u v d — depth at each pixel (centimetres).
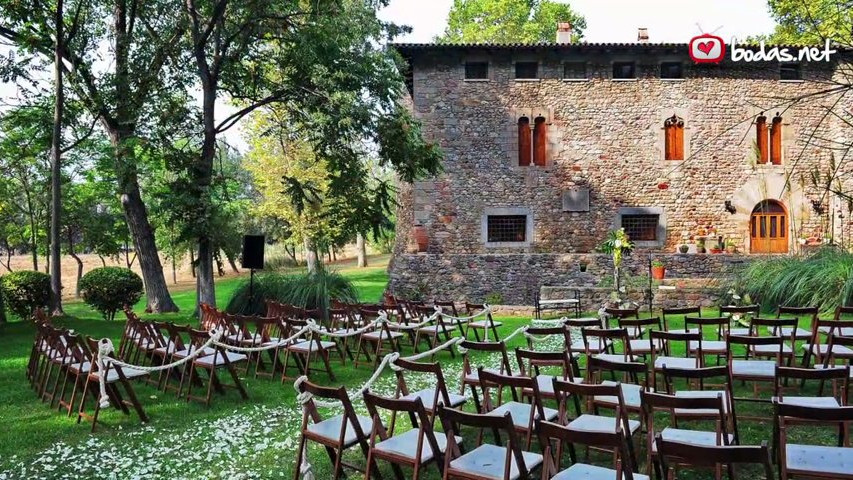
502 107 1881
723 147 1873
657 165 1878
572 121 1886
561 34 1981
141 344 827
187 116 1485
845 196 674
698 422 595
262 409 674
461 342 597
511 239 1889
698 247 1839
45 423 645
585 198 1872
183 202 1386
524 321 1341
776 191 1862
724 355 732
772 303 1334
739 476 458
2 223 2331
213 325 946
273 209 2583
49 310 1477
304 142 2342
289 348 801
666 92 1878
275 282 1447
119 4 1527
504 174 1880
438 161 1541
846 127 1809
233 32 1549
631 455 431
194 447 558
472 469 387
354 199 1557
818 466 370
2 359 1027
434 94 1877
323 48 1427
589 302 1493
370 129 1467
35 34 1428
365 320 1012
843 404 516
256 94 1691
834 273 1228
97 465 520
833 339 649
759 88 1870
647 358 861
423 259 1720
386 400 421
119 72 1441
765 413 608
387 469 497
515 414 501
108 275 1520
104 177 2214
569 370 550
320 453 534
